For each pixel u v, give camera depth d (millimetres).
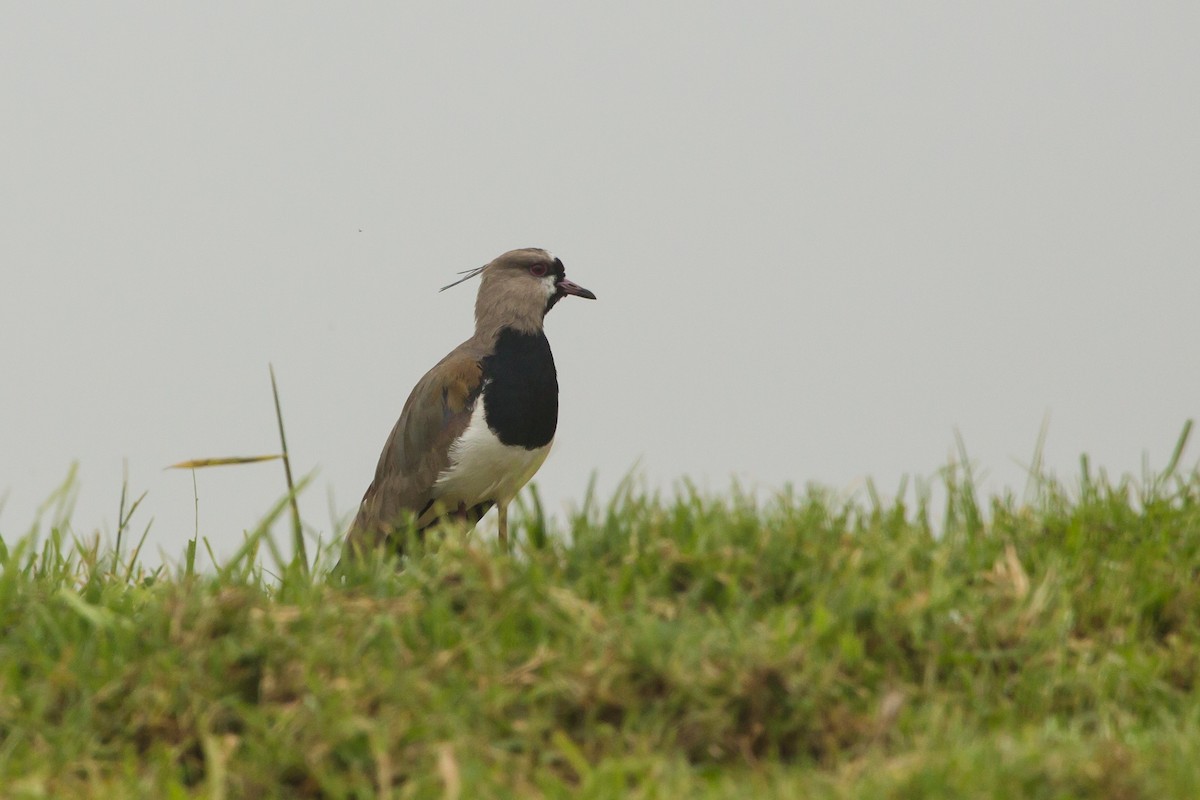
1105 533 12469
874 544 11539
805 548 11445
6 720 9695
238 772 9164
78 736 9547
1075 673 10422
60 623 10812
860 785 8570
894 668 10422
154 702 9734
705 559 11203
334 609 10602
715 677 9734
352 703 9492
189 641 10203
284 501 11734
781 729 9664
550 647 10250
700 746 9547
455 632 10461
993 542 12203
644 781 8922
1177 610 11305
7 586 10992
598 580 11078
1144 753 8945
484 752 9203
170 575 11977
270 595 11914
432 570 11375
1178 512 12719
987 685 10305
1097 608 11305
